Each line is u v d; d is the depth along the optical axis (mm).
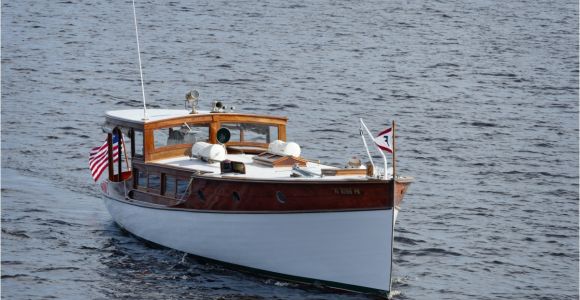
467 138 169625
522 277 98062
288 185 86062
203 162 98250
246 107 195375
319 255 87750
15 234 105875
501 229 114000
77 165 138750
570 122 188250
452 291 93125
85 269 95500
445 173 142875
